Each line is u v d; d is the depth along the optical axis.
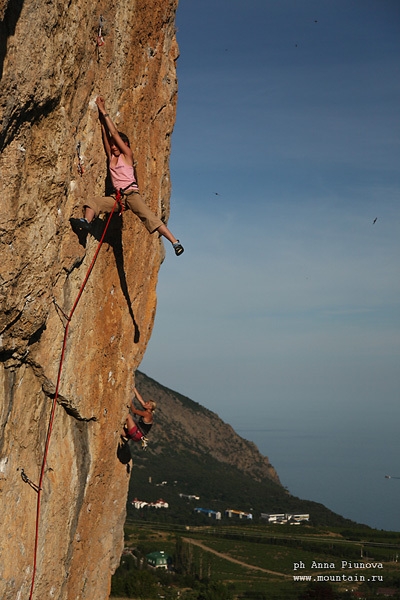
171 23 10.62
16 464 7.76
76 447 9.18
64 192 7.49
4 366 7.30
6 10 5.71
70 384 8.61
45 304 7.41
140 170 10.25
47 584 8.84
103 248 9.14
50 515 8.57
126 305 10.19
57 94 6.89
